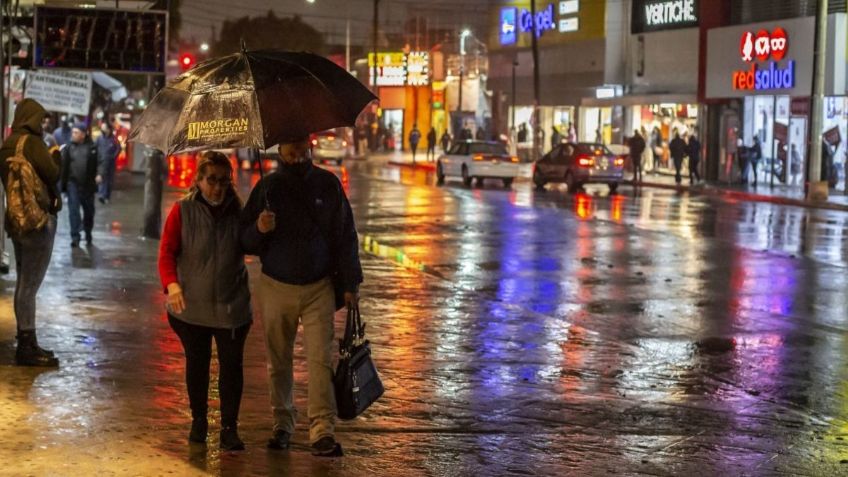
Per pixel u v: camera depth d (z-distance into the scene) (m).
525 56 64.12
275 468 7.00
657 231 24.33
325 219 7.06
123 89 42.81
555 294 15.44
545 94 61.34
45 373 9.39
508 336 12.19
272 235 7.06
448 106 81.00
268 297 7.14
